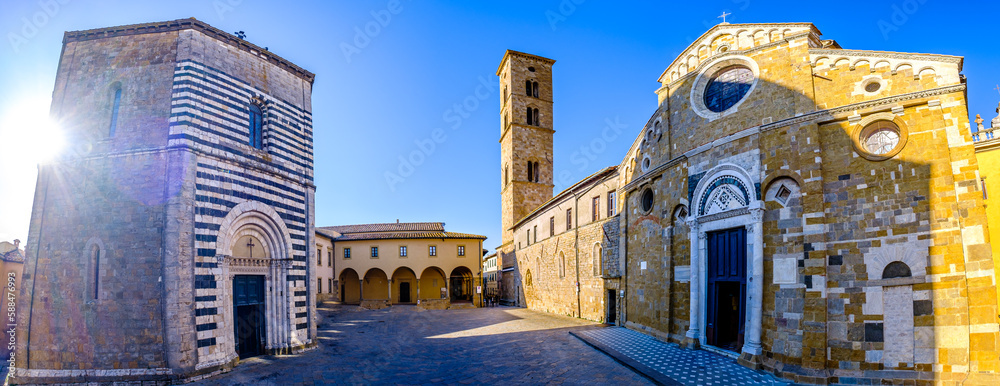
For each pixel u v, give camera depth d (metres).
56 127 19.08
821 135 16.42
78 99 19.31
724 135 19.36
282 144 22.55
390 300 59.75
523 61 62.06
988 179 21.25
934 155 14.67
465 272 64.50
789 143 16.84
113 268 17.48
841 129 16.11
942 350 14.09
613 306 31.86
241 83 20.86
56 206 18.45
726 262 19.28
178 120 18.22
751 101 18.41
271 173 21.56
